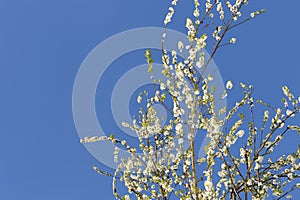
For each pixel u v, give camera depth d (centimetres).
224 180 565
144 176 614
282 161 569
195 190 528
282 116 554
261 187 564
